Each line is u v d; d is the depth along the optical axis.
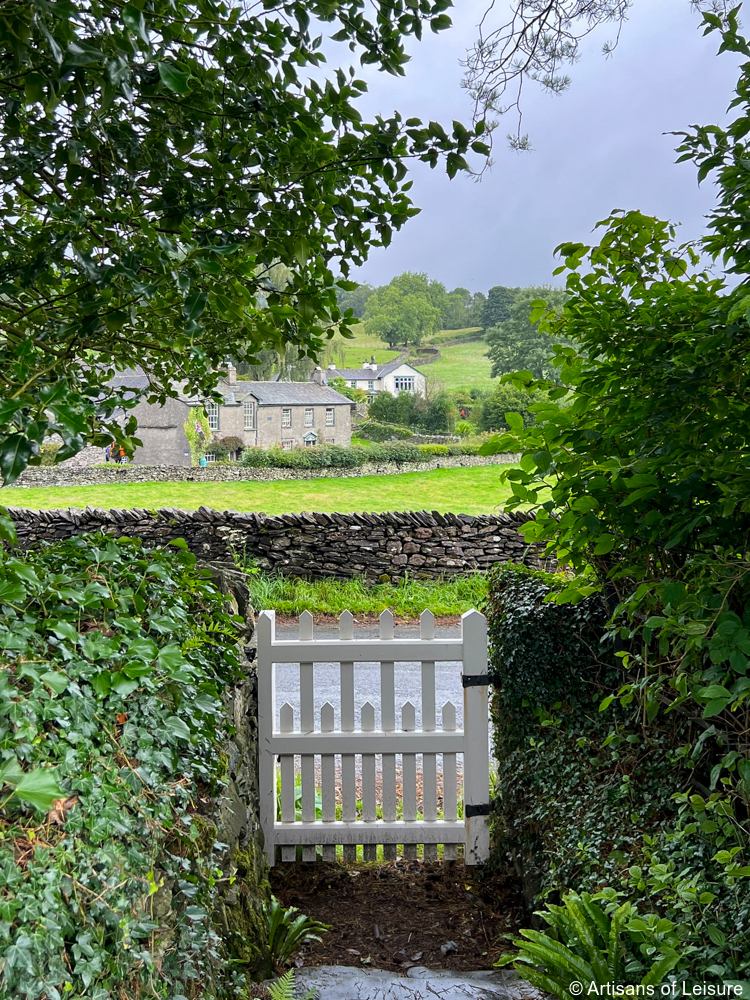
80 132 1.70
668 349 2.15
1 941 1.12
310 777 4.01
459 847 4.17
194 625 2.60
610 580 2.86
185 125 1.91
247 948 2.73
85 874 1.38
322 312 2.26
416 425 63.09
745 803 2.14
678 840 2.40
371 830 4.00
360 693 7.34
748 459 1.91
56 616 1.86
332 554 11.77
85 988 1.28
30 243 1.79
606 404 2.25
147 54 1.43
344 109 2.06
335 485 26.30
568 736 3.49
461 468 30.31
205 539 11.84
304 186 2.07
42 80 1.49
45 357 2.06
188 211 1.89
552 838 3.14
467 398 82.06
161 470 26.14
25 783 1.24
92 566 2.19
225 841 2.72
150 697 1.96
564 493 2.25
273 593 10.84
